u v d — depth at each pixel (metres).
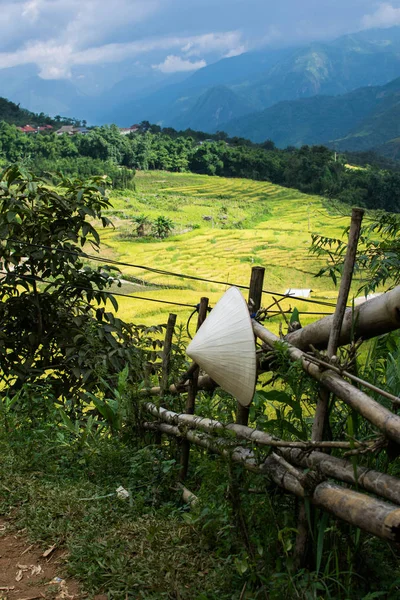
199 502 3.92
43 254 7.65
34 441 5.35
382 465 3.48
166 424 5.28
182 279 56.28
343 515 2.87
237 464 3.62
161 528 3.82
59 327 8.02
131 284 53.28
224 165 161.62
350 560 3.19
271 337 3.71
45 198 7.70
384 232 5.28
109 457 5.07
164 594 3.16
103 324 7.91
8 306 7.81
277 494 3.56
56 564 3.61
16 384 7.66
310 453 3.25
